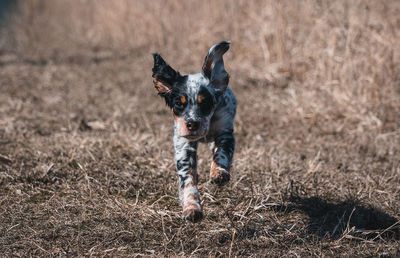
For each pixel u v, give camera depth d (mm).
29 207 4512
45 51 14016
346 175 5352
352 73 7664
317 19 8578
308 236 4039
